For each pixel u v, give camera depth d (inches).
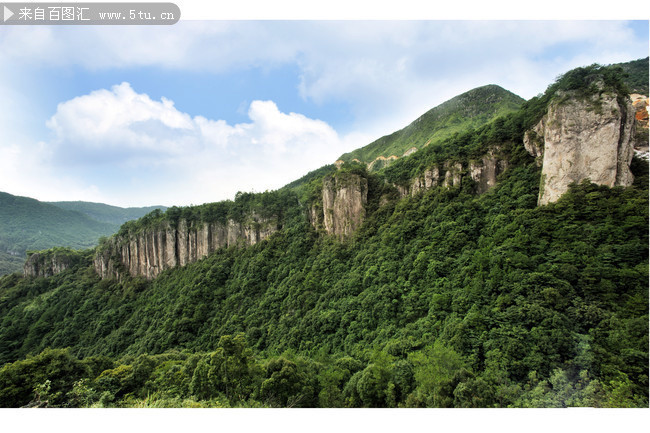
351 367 1296.8
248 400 1074.1
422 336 1264.8
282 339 1862.7
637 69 2652.6
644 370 784.9
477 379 887.7
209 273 2901.1
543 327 974.4
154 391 1199.6
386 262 1825.8
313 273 2219.5
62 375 1175.0
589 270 1059.3
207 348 2176.4
